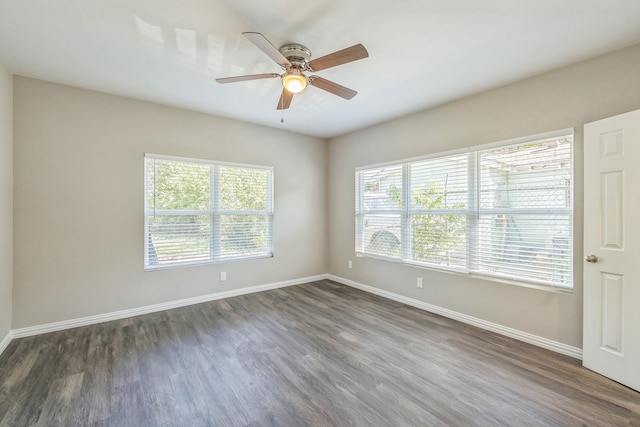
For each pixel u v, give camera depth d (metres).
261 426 1.65
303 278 4.84
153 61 2.48
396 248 3.95
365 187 4.43
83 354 2.45
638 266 1.97
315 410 1.78
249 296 4.09
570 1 1.73
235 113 3.79
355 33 2.08
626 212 2.03
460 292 3.22
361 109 3.58
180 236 3.66
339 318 3.27
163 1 1.76
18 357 2.38
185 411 1.76
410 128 3.77
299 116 3.89
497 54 2.34
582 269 2.39
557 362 2.34
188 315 3.35
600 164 2.18
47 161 2.85
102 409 1.78
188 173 3.71
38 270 2.82
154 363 2.31
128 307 3.29
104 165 3.13
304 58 2.22
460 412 1.76
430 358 2.40
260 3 1.78
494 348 2.58
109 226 3.17
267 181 4.45
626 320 2.02
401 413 1.75
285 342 2.68
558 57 2.37
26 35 2.10
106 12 1.86
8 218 2.62
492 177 2.98
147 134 3.38
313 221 4.94
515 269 2.81
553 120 2.55
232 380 2.09
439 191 3.45
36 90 2.80
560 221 2.54
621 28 1.98
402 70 2.61
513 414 1.75
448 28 2.01
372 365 2.29
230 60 2.47
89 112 3.05
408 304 3.76
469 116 3.14
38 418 1.70
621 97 2.21
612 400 1.87
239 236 4.16
